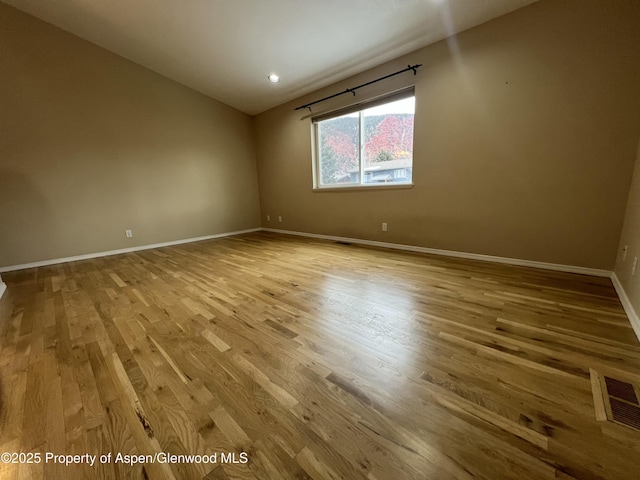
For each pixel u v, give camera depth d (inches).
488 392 43.7
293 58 135.6
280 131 196.2
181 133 182.7
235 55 138.3
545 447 34.4
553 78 89.2
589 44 82.2
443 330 62.1
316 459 33.9
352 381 47.4
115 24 126.5
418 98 121.6
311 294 86.4
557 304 71.7
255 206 228.8
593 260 90.4
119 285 102.5
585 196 89.0
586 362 49.8
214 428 38.9
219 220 207.3
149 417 41.2
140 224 170.6
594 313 66.5
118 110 157.6
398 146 136.8
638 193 71.0
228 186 209.6
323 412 41.0
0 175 128.7
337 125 161.9
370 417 39.9
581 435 35.9
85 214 151.6
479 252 114.6
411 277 97.3
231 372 50.9
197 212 195.0
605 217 86.6
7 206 131.2
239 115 210.2
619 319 63.6
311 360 53.6
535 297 76.3
